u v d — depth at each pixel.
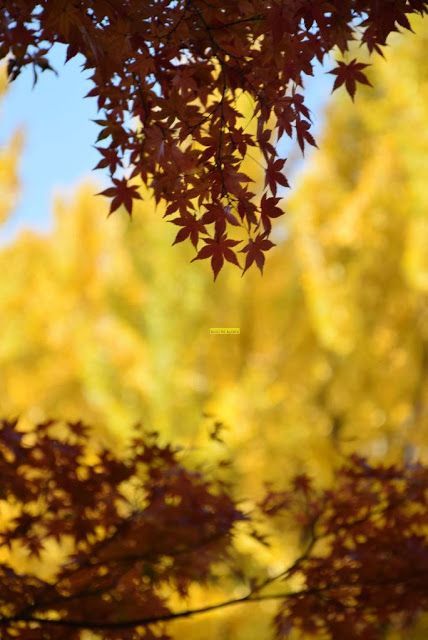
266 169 1.80
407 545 3.47
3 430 3.29
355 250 9.88
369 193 9.68
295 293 10.77
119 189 2.25
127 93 2.08
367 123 10.08
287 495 3.77
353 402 9.89
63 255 14.09
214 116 1.91
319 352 10.45
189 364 10.09
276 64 1.83
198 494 3.46
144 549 3.46
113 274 10.81
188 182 1.87
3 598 3.27
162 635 3.40
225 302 10.36
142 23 1.85
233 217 1.82
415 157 9.03
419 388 9.98
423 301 9.93
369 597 3.51
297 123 1.83
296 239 11.12
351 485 3.67
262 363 10.27
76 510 3.43
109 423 10.32
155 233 10.29
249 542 7.56
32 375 13.64
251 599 3.57
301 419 9.55
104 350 10.45
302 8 1.77
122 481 3.45
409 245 9.12
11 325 14.16
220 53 1.99
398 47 8.88
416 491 3.59
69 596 3.35
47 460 3.33
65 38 1.88
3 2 1.94
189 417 9.81
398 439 9.83
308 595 3.55
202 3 1.91
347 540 3.74
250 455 9.25
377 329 9.99
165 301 10.20
